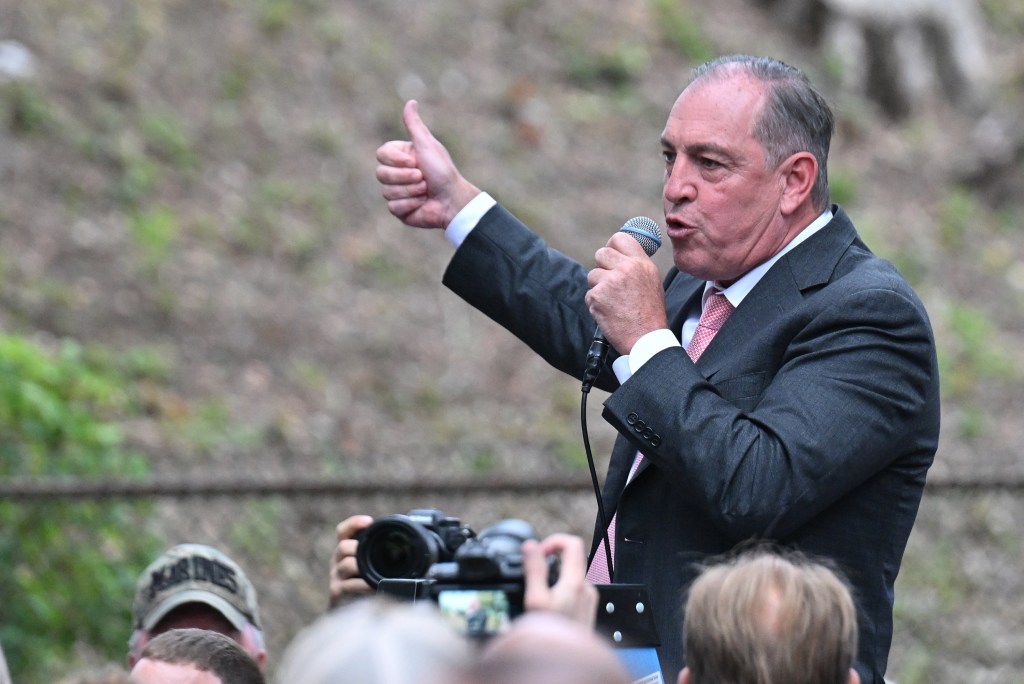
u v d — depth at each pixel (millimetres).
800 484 9867
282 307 36438
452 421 34188
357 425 32938
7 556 23047
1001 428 38969
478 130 46562
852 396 10203
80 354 31281
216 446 30062
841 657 8031
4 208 34938
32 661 22016
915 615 29656
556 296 12805
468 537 10516
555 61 51938
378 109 45562
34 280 33281
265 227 38938
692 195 11016
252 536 27984
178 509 27922
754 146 10930
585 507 30469
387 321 37469
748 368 10703
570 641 6012
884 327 10469
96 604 23469
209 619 13547
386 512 29531
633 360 10508
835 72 56719
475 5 53094
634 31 54938
